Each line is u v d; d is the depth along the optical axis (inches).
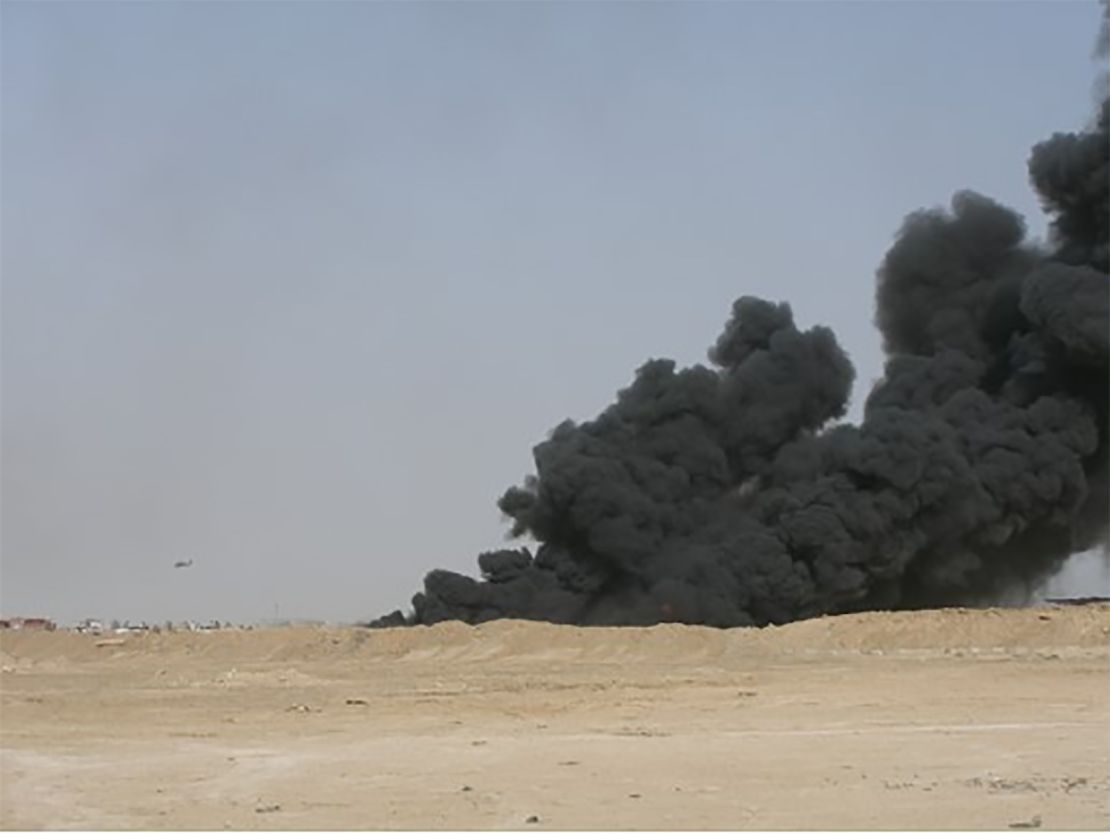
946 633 2965.1
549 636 3058.6
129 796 1190.3
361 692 2210.9
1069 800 1070.4
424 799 1135.6
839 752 1418.6
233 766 1384.1
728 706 1942.7
